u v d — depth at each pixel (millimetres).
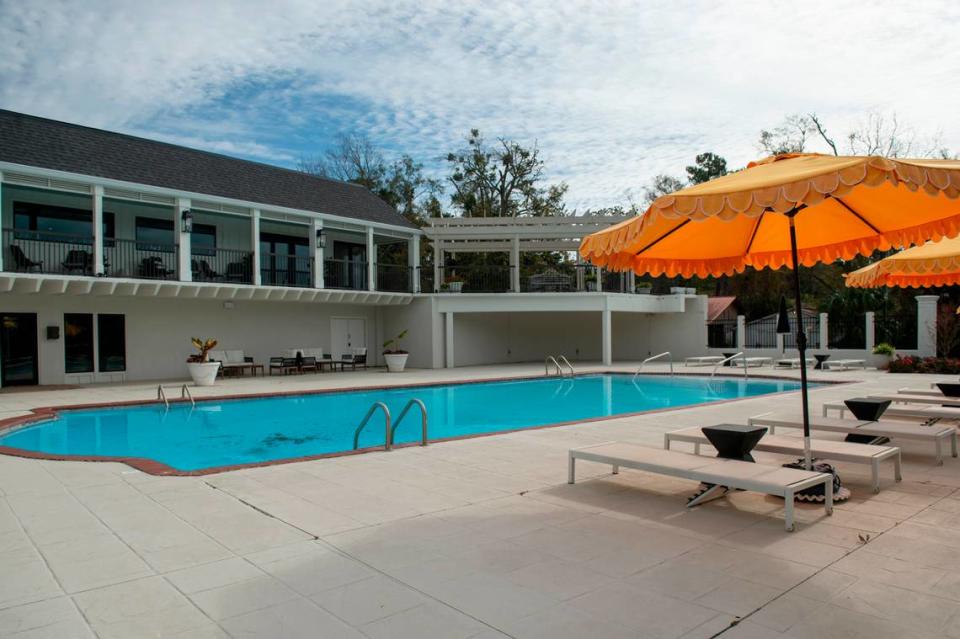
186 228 19750
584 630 3131
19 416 12367
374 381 19859
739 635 3062
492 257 37812
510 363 29312
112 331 20391
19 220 18812
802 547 4363
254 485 6391
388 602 3494
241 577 3900
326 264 26062
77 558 4285
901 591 3588
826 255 6738
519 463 7402
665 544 4449
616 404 16344
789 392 14953
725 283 40938
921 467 6984
